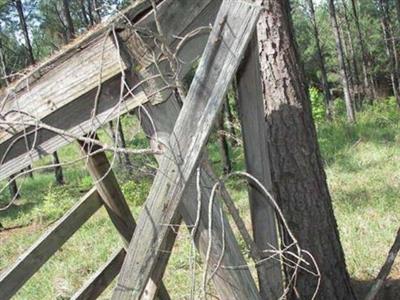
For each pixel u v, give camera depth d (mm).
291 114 4309
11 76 2592
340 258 4516
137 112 2404
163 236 2367
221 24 2338
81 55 2361
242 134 3059
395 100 30406
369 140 16734
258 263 2789
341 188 10641
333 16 25969
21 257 2889
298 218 4328
